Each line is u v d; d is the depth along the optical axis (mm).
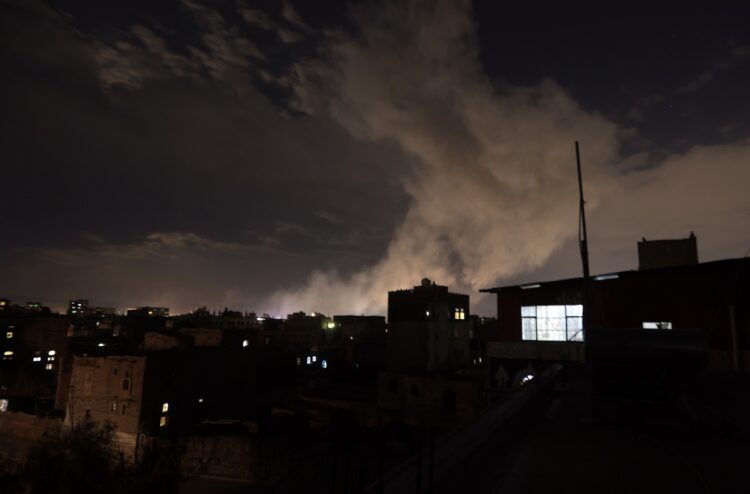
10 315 76062
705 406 10945
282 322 99125
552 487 6445
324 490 21016
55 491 28078
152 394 43188
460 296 59844
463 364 56906
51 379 67312
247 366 54531
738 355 18406
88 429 30766
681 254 25781
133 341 79125
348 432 5090
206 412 48812
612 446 8398
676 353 9930
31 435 43062
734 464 7371
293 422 41375
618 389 10828
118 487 29922
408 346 52000
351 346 75188
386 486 4906
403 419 38469
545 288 24203
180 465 34500
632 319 21359
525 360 24062
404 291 56188
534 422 10336
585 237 16531
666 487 6461
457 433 7359
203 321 103125
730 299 19141
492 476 6816
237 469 33469
